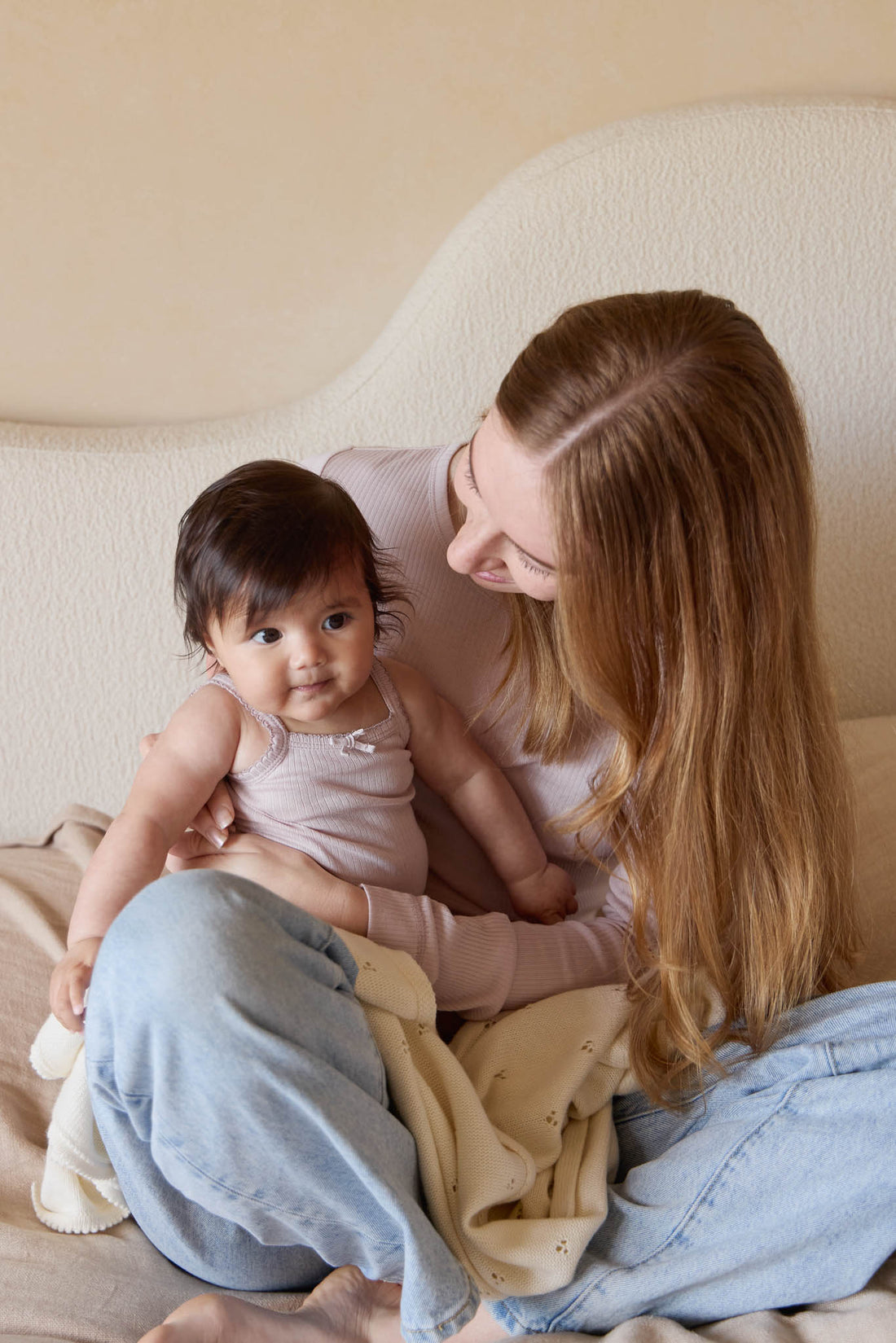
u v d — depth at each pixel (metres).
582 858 1.08
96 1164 0.83
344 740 0.92
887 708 1.47
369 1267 0.77
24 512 1.22
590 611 0.78
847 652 1.43
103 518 1.23
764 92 1.29
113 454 1.23
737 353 0.76
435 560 1.00
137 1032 0.65
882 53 1.30
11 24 1.10
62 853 1.24
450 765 1.00
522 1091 0.85
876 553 1.40
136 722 1.30
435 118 1.23
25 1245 0.81
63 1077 0.92
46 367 1.25
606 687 0.82
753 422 0.76
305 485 0.88
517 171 1.25
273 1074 0.65
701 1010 0.89
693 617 0.78
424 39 1.20
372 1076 0.73
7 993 1.03
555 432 0.74
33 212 1.18
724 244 1.27
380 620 1.01
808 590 0.85
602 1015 0.90
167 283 1.24
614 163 1.24
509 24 1.21
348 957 0.75
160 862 0.85
